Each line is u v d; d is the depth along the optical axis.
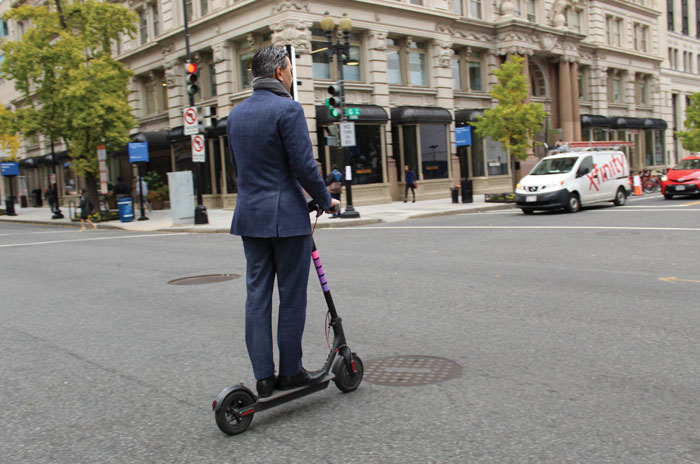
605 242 10.54
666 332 4.91
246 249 3.49
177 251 12.69
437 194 28.00
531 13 34.25
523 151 25.73
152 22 31.16
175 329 5.82
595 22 39.47
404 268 8.77
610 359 4.29
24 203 42.41
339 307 6.39
